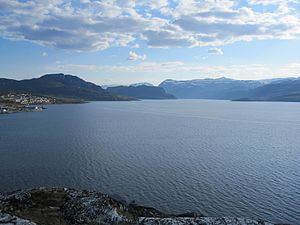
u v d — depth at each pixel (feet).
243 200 195.62
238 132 527.81
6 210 108.47
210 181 233.14
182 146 379.35
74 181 230.07
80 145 376.27
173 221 109.91
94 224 104.88
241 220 111.86
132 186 219.82
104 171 257.55
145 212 132.98
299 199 197.16
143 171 258.57
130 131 522.06
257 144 402.11
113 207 116.37
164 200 194.70
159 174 249.96
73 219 107.65
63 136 450.30
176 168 269.44
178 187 218.79
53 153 325.83
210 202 192.65
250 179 238.68
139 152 337.52
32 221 96.22
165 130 542.98
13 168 264.72
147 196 201.05
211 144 398.01
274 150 359.46
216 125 642.22
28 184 222.07
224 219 112.37
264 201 194.29
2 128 536.83
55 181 229.66
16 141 402.31
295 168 272.72
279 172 259.19
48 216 107.55
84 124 619.67
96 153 328.70
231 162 294.46
